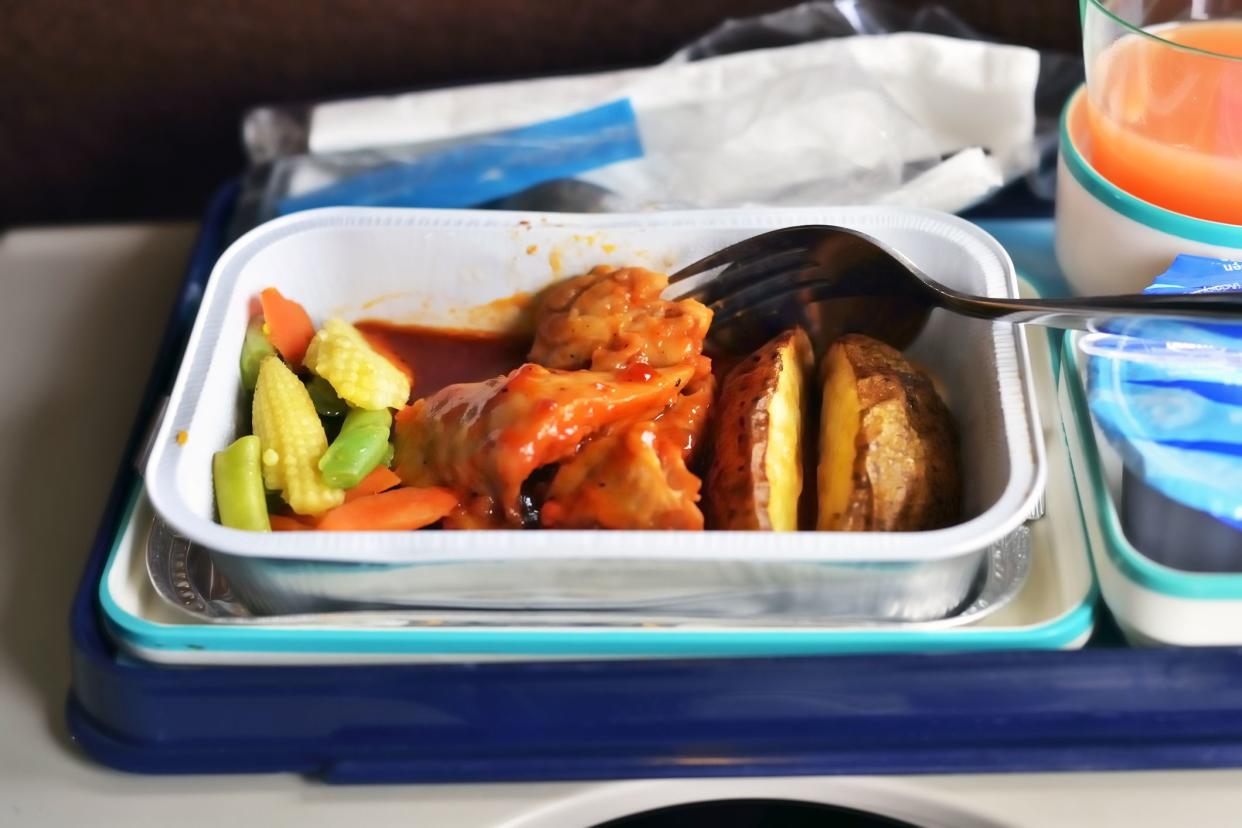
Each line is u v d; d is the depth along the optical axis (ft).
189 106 1.85
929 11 1.76
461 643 1.33
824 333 1.51
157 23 1.77
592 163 1.65
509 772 1.33
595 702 1.33
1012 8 1.78
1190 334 1.37
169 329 1.57
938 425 1.40
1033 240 1.64
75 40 1.78
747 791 1.34
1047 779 1.32
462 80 1.85
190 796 1.34
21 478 1.55
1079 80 1.75
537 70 1.85
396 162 1.70
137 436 1.47
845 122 1.64
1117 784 1.32
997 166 1.66
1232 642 1.31
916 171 1.66
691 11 1.80
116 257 1.75
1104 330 1.39
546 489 1.39
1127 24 1.43
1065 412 1.44
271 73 1.83
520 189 1.65
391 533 1.29
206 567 1.40
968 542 1.27
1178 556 1.31
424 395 1.53
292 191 1.68
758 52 1.69
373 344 1.56
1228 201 1.44
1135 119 1.46
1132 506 1.33
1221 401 1.34
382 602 1.34
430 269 1.54
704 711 1.33
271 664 1.33
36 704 1.39
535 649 1.33
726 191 1.63
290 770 1.34
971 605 1.35
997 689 1.32
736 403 1.40
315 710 1.33
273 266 1.52
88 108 1.84
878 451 1.37
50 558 1.49
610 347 1.47
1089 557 1.36
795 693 1.32
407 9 1.78
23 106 1.83
